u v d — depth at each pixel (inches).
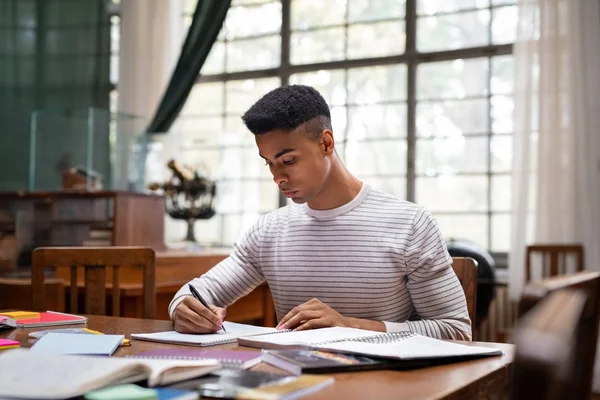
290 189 53.9
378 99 168.2
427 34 164.6
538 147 144.7
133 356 38.6
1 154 189.6
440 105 162.7
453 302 54.3
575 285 20.3
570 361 20.3
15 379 29.5
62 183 140.0
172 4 183.0
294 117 52.0
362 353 37.9
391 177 166.2
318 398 29.6
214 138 160.7
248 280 62.6
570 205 141.3
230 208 179.3
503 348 44.6
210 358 37.5
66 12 195.8
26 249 115.5
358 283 56.4
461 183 160.6
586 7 141.9
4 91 190.7
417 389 31.8
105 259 67.1
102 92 193.0
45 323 52.5
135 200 116.2
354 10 171.5
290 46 177.8
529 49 146.3
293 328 49.8
